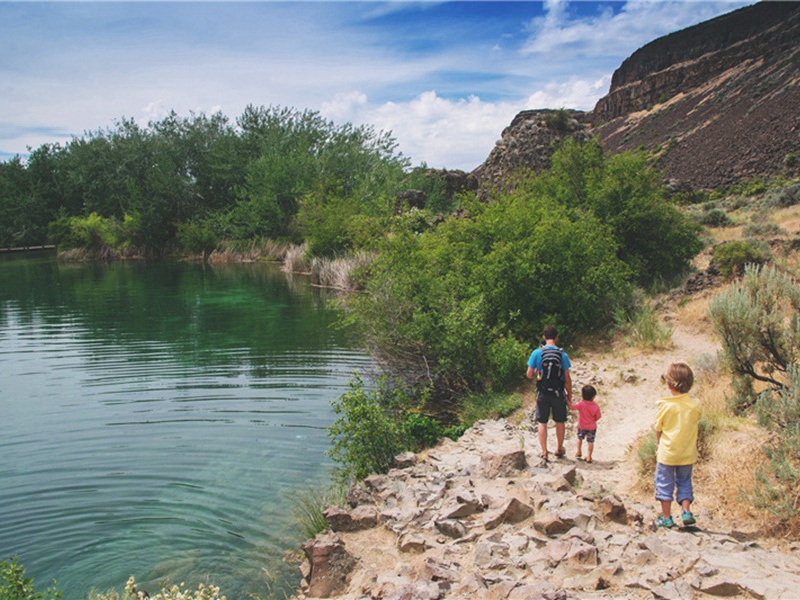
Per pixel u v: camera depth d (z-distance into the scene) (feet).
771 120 263.08
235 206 196.65
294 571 21.86
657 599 14.43
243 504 27.66
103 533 25.38
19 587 18.90
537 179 75.10
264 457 33.35
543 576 16.42
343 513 22.47
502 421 35.04
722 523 19.10
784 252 59.41
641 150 69.26
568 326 51.62
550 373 27.20
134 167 211.41
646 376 39.40
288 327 71.36
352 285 97.40
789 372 22.16
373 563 19.61
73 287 118.52
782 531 17.74
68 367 55.31
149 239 195.31
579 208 66.69
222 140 201.36
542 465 25.94
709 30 517.14
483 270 49.67
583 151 73.00
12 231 258.78
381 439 31.01
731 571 15.17
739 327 26.63
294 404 42.68
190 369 53.36
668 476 18.79
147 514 26.99
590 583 15.55
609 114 556.51
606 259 54.24
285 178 170.91
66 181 257.75
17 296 106.11
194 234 183.21
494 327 45.70
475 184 181.47
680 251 64.64
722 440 24.54
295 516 26.21
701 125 338.34
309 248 132.05
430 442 34.30
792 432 19.84
